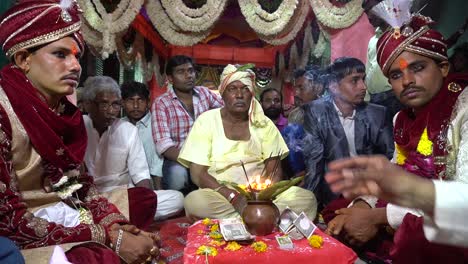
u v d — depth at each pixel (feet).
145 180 13.03
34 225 6.65
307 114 13.55
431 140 7.43
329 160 13.19
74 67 7.45
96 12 12.85
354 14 13.11
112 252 6.91
